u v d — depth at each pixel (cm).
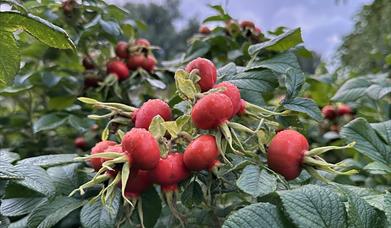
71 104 61
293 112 36
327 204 26
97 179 28
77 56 59
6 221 36
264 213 26
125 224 33
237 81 37
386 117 57
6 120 66
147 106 31
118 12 57
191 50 57
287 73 36
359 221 26
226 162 29
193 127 29
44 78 58
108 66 54
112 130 34
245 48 55
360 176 48
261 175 28
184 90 30
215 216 36
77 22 56
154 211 31
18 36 43
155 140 28
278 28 57
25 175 31
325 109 68
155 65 59
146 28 65
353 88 53
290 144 30
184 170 29
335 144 64
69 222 34
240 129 29
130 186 29
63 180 34
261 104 37
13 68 29
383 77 61
